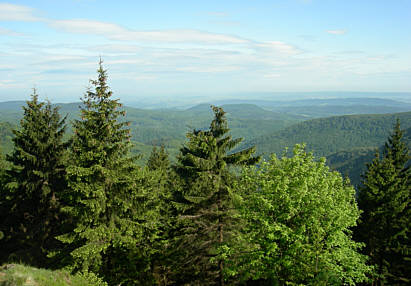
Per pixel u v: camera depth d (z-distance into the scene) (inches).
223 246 642.8
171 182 1107.3
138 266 818.2
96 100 669.9
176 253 860.0
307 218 614.2
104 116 665.6
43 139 922.7
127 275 781.3
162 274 946.7
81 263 652.7
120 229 689.0
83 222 661.3
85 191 628.7
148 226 721.6
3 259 866.8
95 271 686.5
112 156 668.7
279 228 557.0
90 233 633.6
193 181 749.9
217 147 726.5
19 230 991.6
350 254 644.7
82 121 684.7
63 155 936.3
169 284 944.9
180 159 796.6
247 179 692.1
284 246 618.8
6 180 917.2
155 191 868.0
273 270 596.4
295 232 583.2
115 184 683.4
